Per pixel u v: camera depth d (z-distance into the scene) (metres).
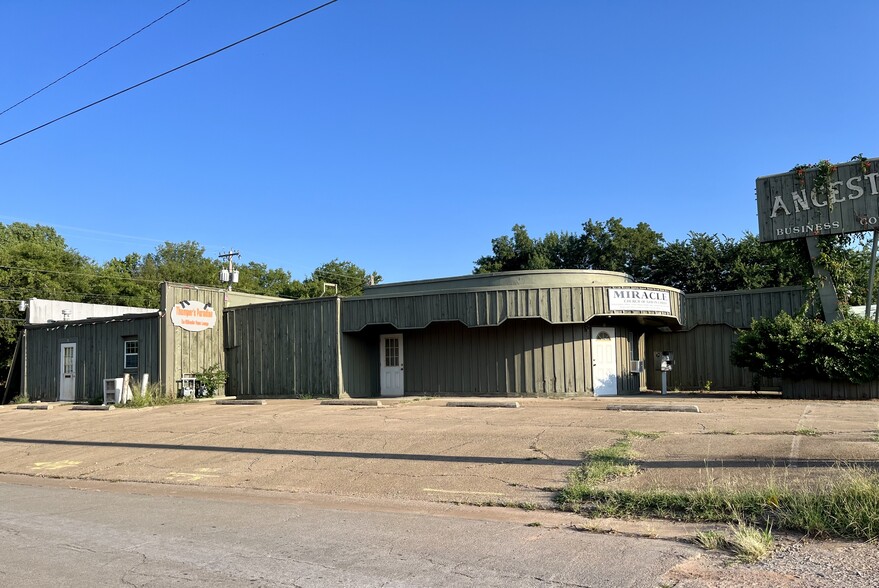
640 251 43.91
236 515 7.70
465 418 14.34
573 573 5.22
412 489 8.73
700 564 5.35
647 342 23.53
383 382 22.69
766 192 19.27
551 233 49.59
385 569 5.44
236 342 23.70
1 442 14.92
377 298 21.06
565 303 19.36
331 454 11.09
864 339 16.55
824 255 18.44
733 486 7.43
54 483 10.79
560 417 13.82
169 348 22.03
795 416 12.95
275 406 19.06
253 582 5.19
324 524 7.11
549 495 7.99
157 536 6.77
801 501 6.41
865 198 17.78
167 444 13.10
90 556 6.05
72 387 24.62
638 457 9.42
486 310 19.70
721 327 22.23
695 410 14.13
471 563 5.55
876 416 12.66
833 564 5.18
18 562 5.91
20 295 40.53
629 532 6.40
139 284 58.12
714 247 37.28
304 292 66.12
